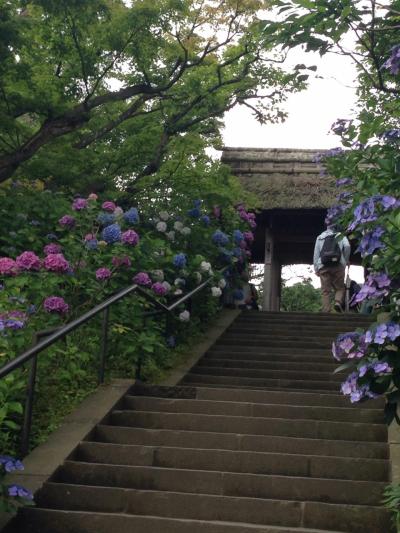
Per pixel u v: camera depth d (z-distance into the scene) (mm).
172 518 5977
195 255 12570
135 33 12977
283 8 6117
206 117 15016
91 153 13375
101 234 10008
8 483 6180
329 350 11750
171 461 6828
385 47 6691
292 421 7387
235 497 6098
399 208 5098
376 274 5234
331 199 18250
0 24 10898
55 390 7887
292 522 5980
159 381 9492
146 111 14766
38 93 12273
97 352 8805
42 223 11016
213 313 13242
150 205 13641
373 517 5883
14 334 7047
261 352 11836
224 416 7492
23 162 12695
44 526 5840
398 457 6559
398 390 5227
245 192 15711
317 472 6641
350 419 7680
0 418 6434
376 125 6391
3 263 7836
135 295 9273
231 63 14969
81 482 6547
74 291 8852
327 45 6344
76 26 12492
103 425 7402
